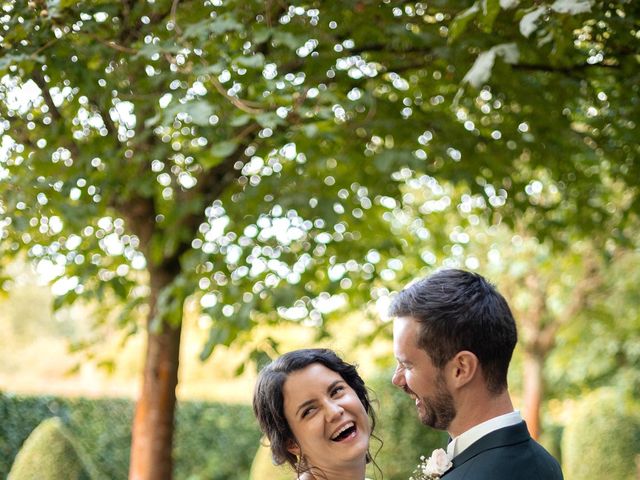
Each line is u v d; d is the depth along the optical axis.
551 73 4.07
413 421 7.59
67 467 7.52
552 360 11.38
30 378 17.22
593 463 9.37
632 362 10.68
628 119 4.24
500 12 3.56
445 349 1.91
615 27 3.26
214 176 4.51
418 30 4.05
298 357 2.16
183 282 4.17
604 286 9.77
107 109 3.83
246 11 3.52
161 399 4.68
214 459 10.05
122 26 3.51
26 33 3.10
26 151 4.01
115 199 4.60
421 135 4.72
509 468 1.83
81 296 5.05
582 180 5.09
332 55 4.00
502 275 9.73
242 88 3.84
